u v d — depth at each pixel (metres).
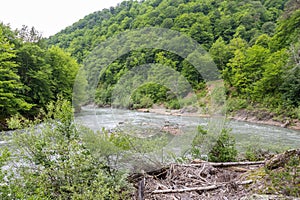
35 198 1.98
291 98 14.07
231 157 4.29
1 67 11.94
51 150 2.61
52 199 2.29
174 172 3.21
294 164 2.69
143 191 2.53
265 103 15.38
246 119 14.74
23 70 15.09
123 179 2.62
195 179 3.04
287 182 2.43
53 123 2.78
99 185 2.25
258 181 2.68
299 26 18.72
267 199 2.13
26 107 12.72
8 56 12.41
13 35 16.56
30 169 2.53
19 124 2.64
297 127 11.59
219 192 2.65
